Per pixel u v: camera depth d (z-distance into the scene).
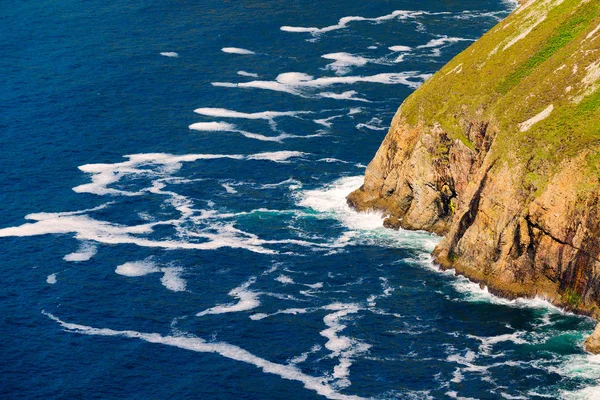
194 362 159.50
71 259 189.88
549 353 156.38
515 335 161.38
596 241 161.25
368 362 157.12
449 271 180.50
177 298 177.00
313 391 151.25
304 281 180.50
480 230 176.25
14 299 177.50
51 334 167.62
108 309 174.38
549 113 177.62
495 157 177.50
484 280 174.88
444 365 155.25
